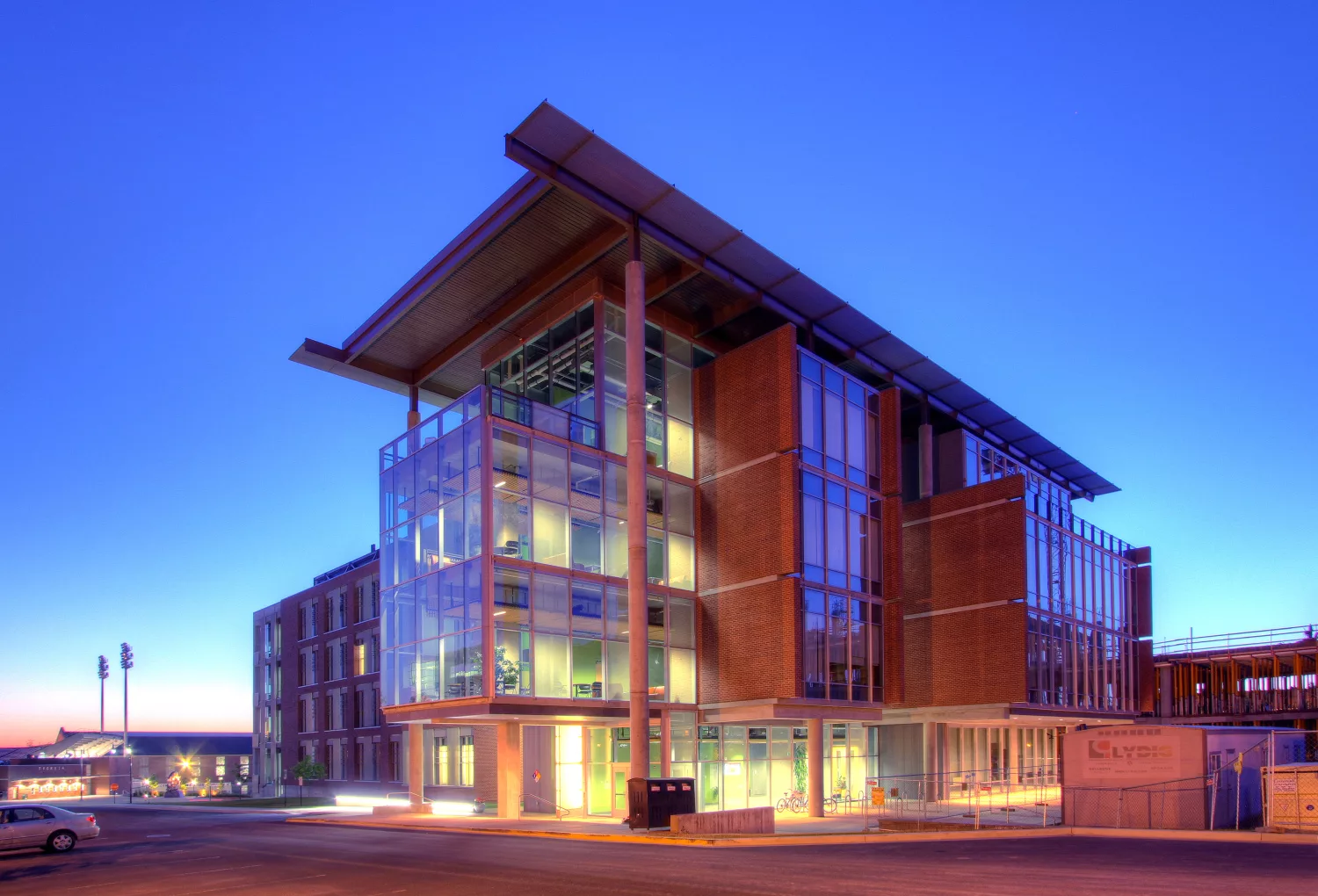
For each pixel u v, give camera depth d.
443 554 32.66
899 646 37.75
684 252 34.28
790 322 37.78
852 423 38.28
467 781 46.66
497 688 29.91
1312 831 22.34
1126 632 51.59
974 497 41.78
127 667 79.25
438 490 33.41
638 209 32.84
